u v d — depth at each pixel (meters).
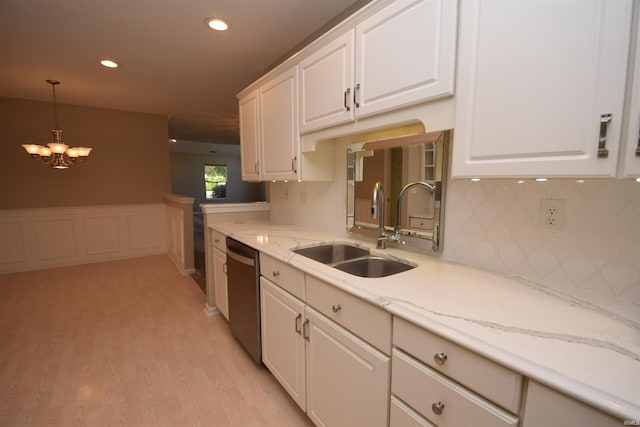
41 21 2.05
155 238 5.04
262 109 2.31
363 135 1.85
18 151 3.96
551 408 0.63
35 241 4.14
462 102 0.99
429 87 1.09
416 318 0.87
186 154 11.56
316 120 1.71
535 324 0.82
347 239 1.96
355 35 1.40
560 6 0.76
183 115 4.90
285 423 1.56
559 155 0.79
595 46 0.71
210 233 2.77
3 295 3.24
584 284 1.03
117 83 3.31
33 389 1.79
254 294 1.90
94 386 1.82
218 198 12.59
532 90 0.82
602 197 0.97
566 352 0.69
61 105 4.16
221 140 8.04
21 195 4.03
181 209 4.00
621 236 0.94
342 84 1.50
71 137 4.26
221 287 2.55
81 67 2.86
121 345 2.29
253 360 2.12
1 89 3.52
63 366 2.02
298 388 1.53
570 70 0.75
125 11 1.93
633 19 0.65
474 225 1.31
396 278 1.19
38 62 2.73
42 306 2.98
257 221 2.90
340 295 1.20
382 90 1.28
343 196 2.05
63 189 4.27
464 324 0.82
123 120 4.59
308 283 1.39
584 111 0.73
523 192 1.15
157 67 2.85
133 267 4.32
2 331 2.48
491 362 0.72
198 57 2.63
